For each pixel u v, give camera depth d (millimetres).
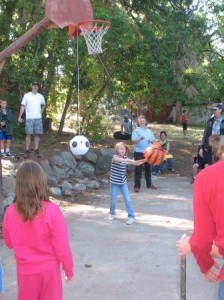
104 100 15961
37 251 3322
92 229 7605
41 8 14383
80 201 9805
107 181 12000
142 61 15406
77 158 12641
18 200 3270
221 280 2475
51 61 15461
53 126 18609
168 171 13883
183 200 9984
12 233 3359
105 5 14805
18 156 12055
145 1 15805
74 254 6332
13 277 5516
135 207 9258
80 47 14227
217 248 2482
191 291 5098
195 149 17250
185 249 2812
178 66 15742
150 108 18953
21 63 14148
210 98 17969
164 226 7824
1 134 11703
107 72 15281
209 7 17094
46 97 16344
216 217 2391
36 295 3352
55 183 11000
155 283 5336
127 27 13797
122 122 16609
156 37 15484
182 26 15383
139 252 6430
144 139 10766
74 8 6684
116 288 5191
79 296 4977
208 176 2416
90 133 15477
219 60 19328
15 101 15297
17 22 15133
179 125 31547
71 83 15852
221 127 10656
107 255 6309
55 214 3309
